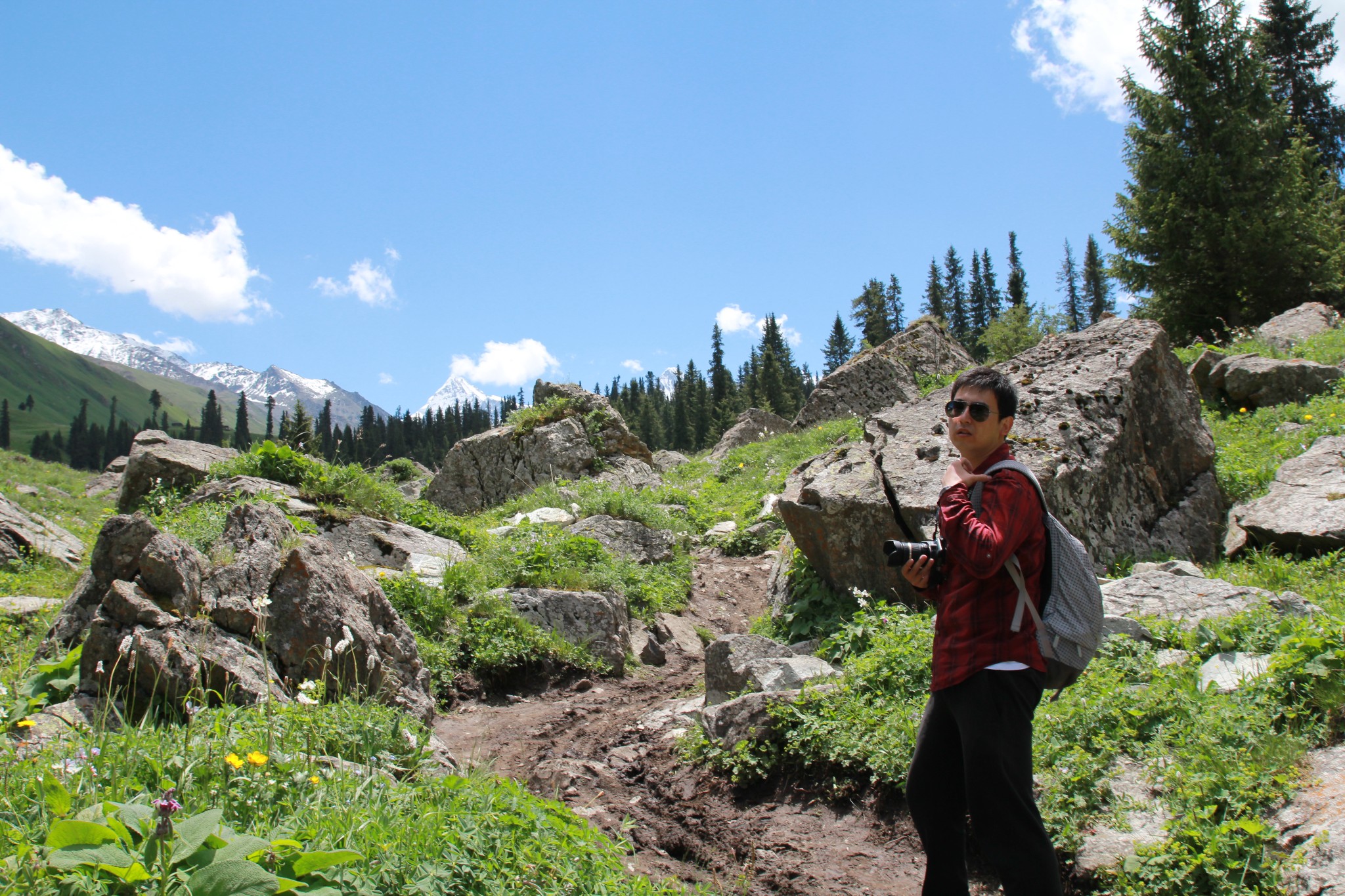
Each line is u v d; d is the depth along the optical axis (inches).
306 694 167.2
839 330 3951.8
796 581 315.0
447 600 307.4
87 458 6579.7
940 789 116.8
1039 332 1208.2
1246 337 644.7
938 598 119.7
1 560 492.7
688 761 209.2
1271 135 888.9
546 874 121.3
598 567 375.2
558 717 256.8
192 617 192.1
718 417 3068.4
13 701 168.6
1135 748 154.6
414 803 132.2
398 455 5221.5
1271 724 147.3
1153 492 307.7
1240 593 218.7
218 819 102.3
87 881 90.7
